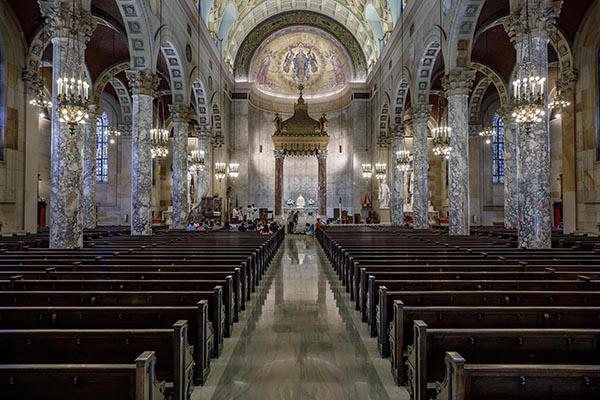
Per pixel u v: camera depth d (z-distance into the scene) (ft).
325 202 108.68
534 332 12.17
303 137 103.76
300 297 32.19
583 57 54.34
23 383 9.07
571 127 56.08
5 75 50.70
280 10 114.21
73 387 9.12
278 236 72.49
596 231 51.96
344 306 29.19
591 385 8.98
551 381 8.98
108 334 12.29
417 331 12.91
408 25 73.05
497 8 56.24
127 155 97.14
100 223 96.73
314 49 121.80
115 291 17.43
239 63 115.24
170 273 22.07
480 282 19.49
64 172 36.58
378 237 51.01
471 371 8.89
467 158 53.52
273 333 22.88
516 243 40.01
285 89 123.54
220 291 19.22
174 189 69.10
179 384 12.55
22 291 17.13
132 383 9.09
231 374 17.21
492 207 101.71
